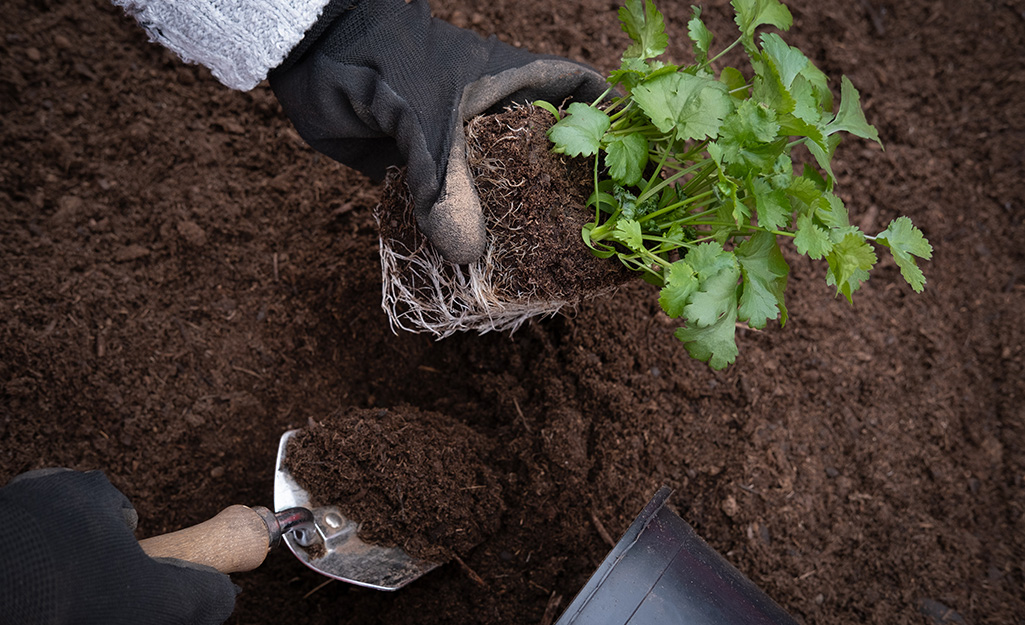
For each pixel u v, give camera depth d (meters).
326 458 0.57
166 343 0.63
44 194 0.64
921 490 0.65
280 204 0.67
